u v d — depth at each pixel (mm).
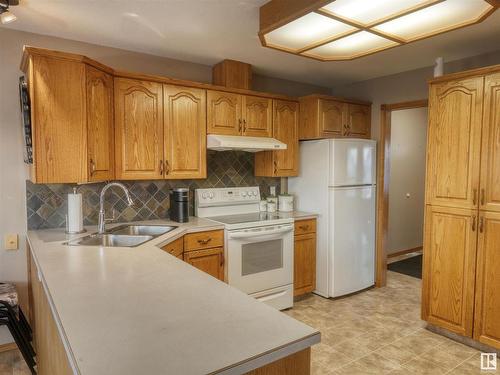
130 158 2705
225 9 2158
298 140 3738
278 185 3941
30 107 2139
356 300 3543
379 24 1898
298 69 3533
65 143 2219
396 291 3812
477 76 2477
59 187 2668
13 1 2016
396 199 5168
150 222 2969
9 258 2533
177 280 1454
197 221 3072
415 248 5527
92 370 799
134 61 2961
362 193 3697
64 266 1649
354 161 3598
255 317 1101
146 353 877
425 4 1673
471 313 2562
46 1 2061
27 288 2590
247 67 3303
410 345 2625
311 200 3684
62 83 2191
